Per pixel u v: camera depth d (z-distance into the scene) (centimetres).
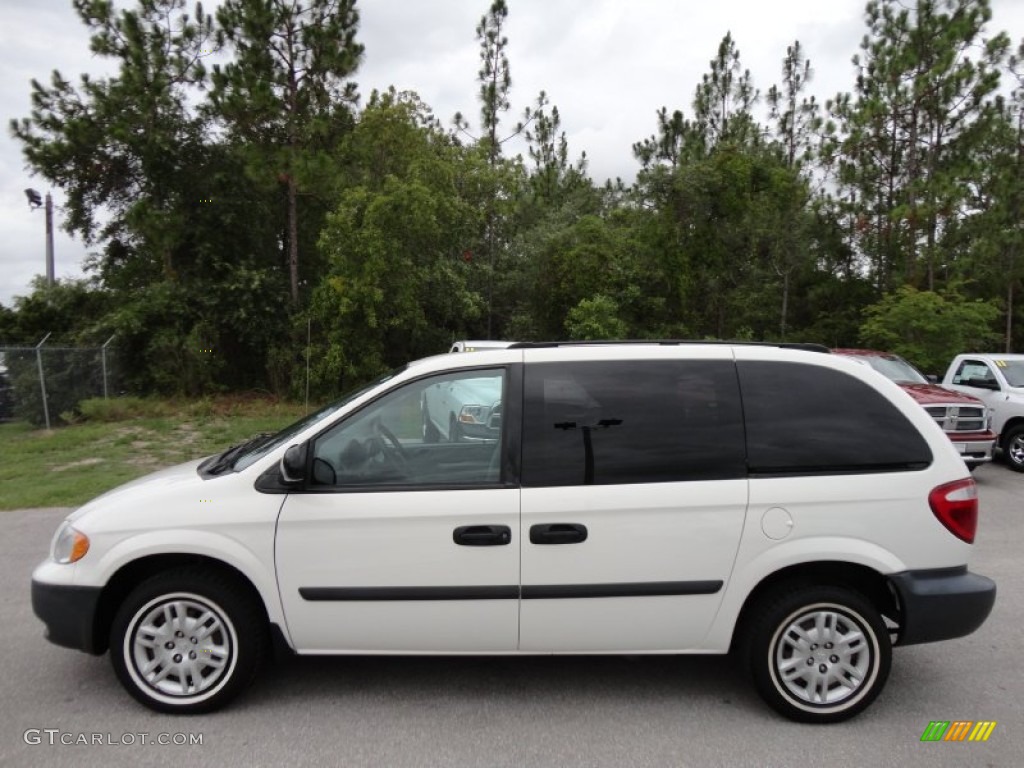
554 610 365
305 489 370
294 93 1981
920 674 426
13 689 401
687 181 2386
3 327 2131
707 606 367
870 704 374
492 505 362
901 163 2412
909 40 2167
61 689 401
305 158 1930
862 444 379
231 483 374
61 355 1775
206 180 2097
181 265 2150
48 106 1977
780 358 393
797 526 366
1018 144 2305
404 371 396
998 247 2220
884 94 2252
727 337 2680
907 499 370
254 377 2178
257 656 376
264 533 364
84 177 2047
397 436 386
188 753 337
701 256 2447
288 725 362
